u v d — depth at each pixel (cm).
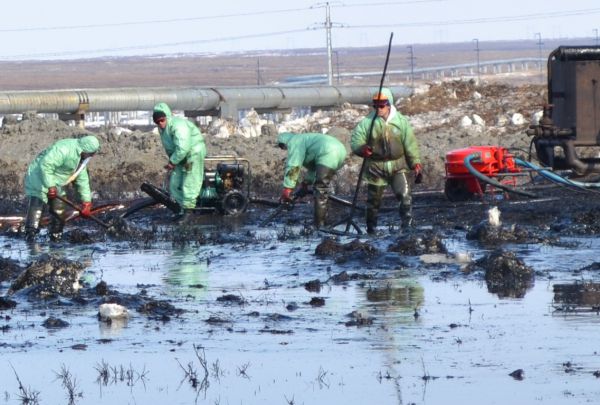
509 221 3916
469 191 4459
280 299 2627
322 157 3909
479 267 2961
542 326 2261
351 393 1838
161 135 4262
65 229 4144
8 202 5125
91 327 2373
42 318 2480
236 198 4400
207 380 1942
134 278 2989
